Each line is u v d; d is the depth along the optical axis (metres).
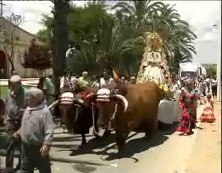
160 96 13.93
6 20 44.31
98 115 11.41
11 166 8.66
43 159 6.95
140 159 10.81
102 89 10.94
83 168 9.80
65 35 17.19
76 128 11.81
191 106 15.02
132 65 42.06
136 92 12.19
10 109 8.30
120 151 11.74
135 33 43.00
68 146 12.21
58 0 17.02
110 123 12.02
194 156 10.39
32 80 38.22
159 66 15.74
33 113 6.83
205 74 45.62
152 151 11.86
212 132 14.91
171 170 9.62
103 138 13.45
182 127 14.86
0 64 44.97
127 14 44.88
